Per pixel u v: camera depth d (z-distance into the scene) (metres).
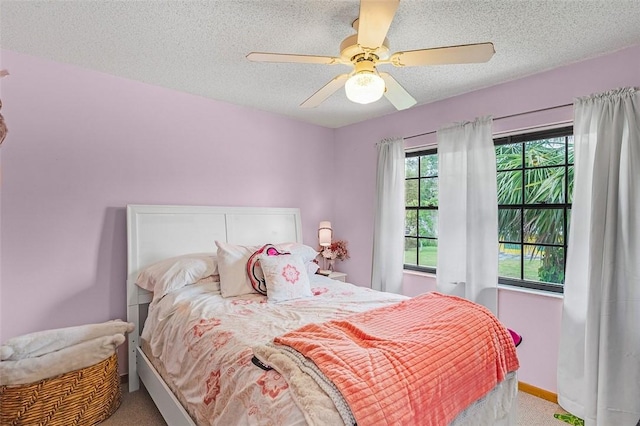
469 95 2.93
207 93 2.99
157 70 2.51
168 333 2.06
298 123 3.83
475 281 2.78
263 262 2.46
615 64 2.18
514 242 2.89
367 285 3.80
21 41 2.09
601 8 1.72
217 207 3.13
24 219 2.27
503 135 2.80
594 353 2.11
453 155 2.97
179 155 2.95
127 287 2.59
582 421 2.21
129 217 2.63
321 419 1.02
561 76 2.42
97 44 2.13
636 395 2.00
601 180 2.13
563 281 2.60
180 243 2.86
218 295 2.39
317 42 2.09
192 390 1.66
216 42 2.10
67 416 1.98
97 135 2.54
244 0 1.68
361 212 3.88
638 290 2.00
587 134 2.23
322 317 1.93
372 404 1.08
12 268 2.22
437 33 1.96
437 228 3.33
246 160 3.39
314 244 3.98
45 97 2.33
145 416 2.22
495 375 1.61
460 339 1.54
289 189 3.75
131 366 2.54
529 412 2.31
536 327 2.54
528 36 2.00
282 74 2.58
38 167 2.31
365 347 1.37
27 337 2.06
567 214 2.59
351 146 3.99
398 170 3.43
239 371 1.38
